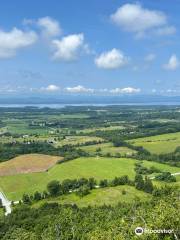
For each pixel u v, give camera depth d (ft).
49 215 563.89
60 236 460.55
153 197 609.42
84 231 458.91
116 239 341.21
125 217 434.30
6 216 612.29
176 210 339.36
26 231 503.20
